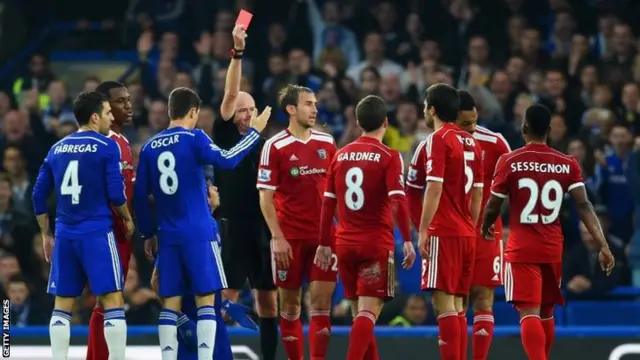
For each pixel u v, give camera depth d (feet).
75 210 110.32
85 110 111.75
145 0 225.15
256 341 135.74
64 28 231.09
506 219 160.66
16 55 224.53
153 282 116.37
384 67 200.85
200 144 110.42
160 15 222.89
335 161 114.42
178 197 110.32
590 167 174.40
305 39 209.36
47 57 226.79
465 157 113.50
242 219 123.85
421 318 152.56
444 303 113.39
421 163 114.42
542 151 114.11
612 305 159.63
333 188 114.42
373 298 113.19
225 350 117.08
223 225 124.16
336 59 199.62
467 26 206.39
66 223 110.73
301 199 117.70
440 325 113.39
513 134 179.11
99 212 110.42
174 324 110.83
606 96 188.55
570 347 135.54
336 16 211.82
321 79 197.57
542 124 114.11
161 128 188.24
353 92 190.39
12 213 174.60
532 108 114.62
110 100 117.08
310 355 116.98
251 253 124.16
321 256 114.52
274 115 189.16
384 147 113.50
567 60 196.95
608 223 168.76
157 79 203.92
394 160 112.57
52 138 189.26
